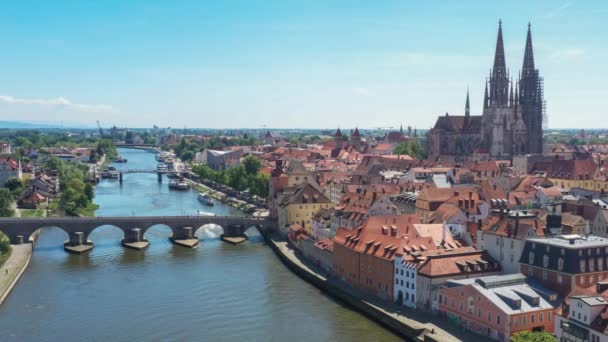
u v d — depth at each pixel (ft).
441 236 604.90
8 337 489.67
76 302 578.25
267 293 613.11
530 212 654.94
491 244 552.82
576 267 459.32
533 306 449.06
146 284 641.40
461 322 482.28
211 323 524.52
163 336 494.18
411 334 481.46
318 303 581.94
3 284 617.62
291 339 489.26
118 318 533.96
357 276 611.88
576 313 414.21
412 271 535.60
